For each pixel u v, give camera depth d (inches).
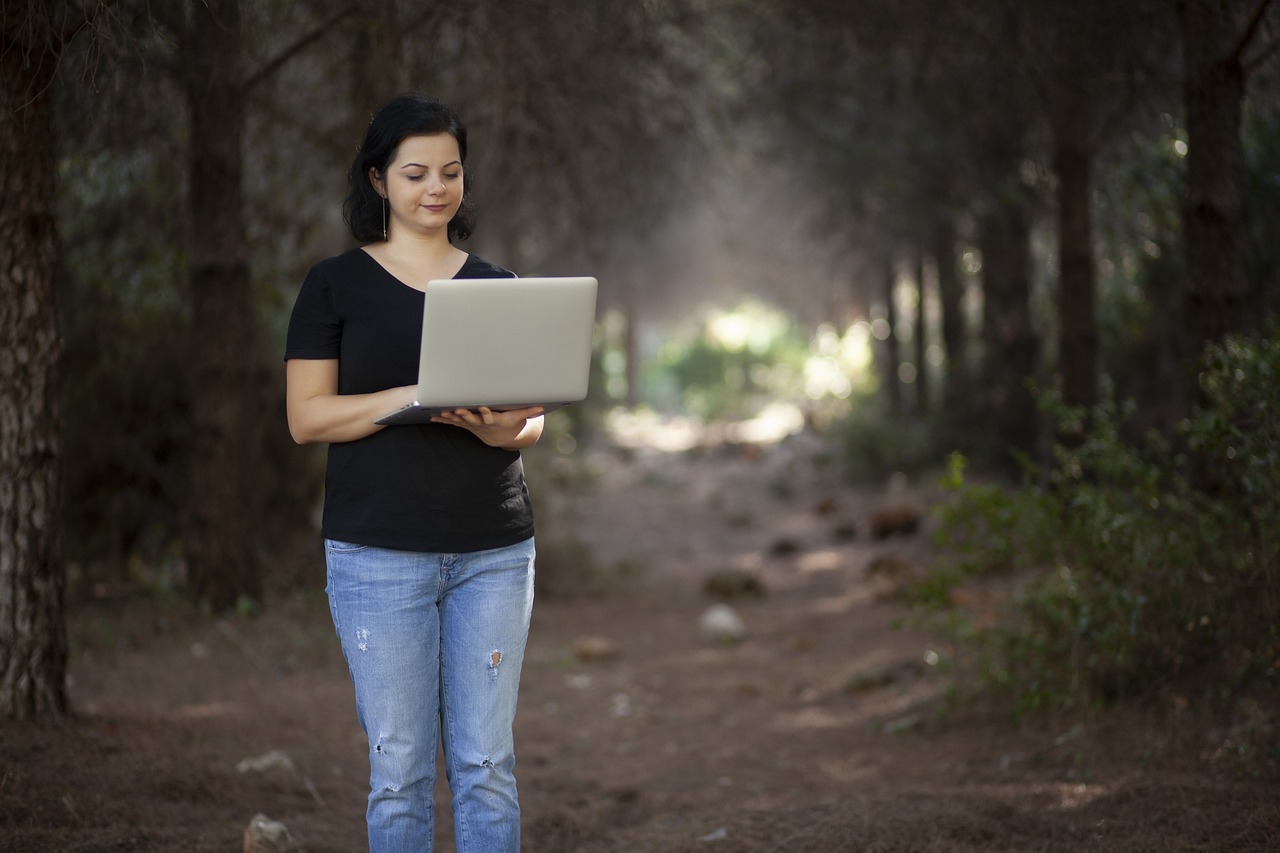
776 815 143.3
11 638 151.0
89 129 198.7
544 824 147.6
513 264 395.2
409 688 93.8
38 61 142.0
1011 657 185.3
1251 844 118.5
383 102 230.2
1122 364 364.2
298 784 157.9
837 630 289.9
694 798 159.8
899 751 180.1
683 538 491.5
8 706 150.9
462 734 96.7
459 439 95.3
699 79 315.0
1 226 143.3
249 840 125.6
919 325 601.3
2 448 147.6
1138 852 120.0
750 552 445.4
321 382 94.9
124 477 317.7
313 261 315.6
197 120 238.7
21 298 145.8
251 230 295.9
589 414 837.2
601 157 281.9
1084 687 172.6
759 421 1045.8
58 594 154.6
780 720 212.1
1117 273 374.3
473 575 96.6
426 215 95.7
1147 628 167.9
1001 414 426.3
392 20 206.8
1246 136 257.1
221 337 269.4
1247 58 220.7
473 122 241.6
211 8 174.1
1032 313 432.1
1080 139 290.7
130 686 212.2
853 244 532.7
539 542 374.3
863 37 282.0
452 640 97.2
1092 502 173.6
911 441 545.6
